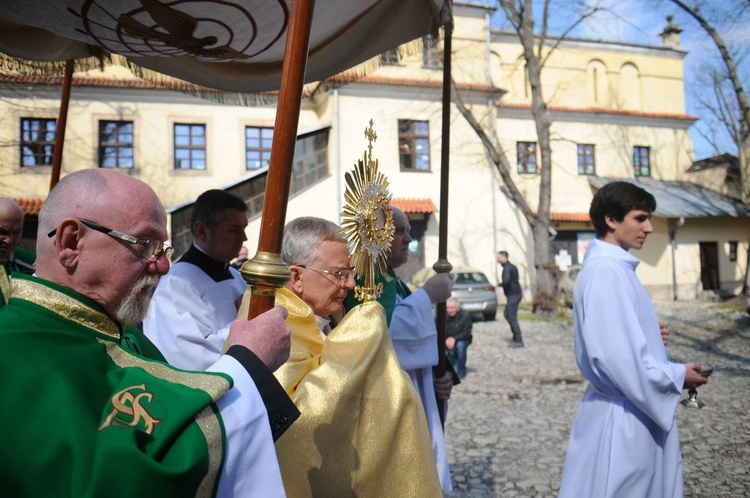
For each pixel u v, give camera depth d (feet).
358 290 5.89
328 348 5.52
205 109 56.59
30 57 9.02
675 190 72.02
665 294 68.69
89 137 52.08
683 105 76.23
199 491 3.44
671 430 7.75
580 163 69.72
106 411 3.45
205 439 3.52
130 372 3.74
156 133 55.01
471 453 15.94
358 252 5.78
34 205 46.73
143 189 4.28
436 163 60.70
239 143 57.47
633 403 7.41
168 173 55.26
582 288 8.22
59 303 3.89
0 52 8.79
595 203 8.61
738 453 15.51
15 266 9.78
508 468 14.71
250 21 6.98
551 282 49.19
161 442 3.37
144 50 7.90
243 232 9.43
